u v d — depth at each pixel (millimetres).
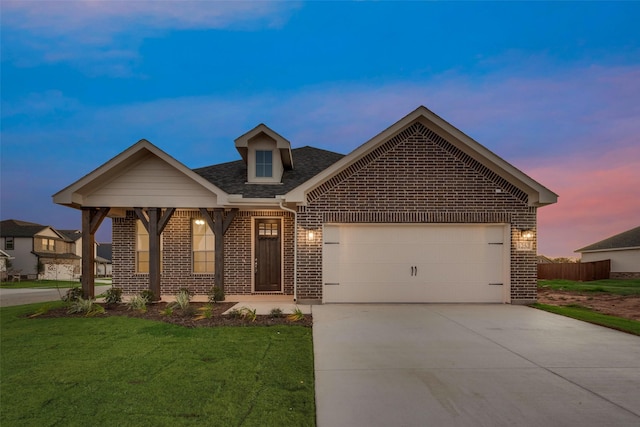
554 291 15453
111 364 4922
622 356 5504
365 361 5211
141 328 7027
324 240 10445
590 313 8961
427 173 10461
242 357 5246
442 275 10469
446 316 8547
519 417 3514
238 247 12211
